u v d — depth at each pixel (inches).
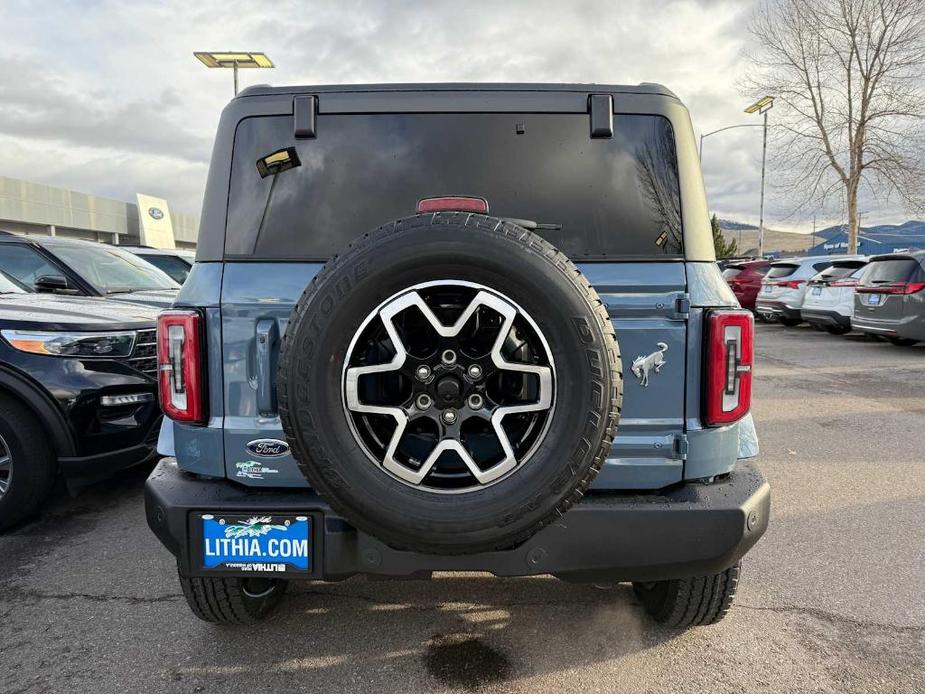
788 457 207.5
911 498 169.5
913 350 449.4
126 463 153.9
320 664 97.0
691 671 95.3
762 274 723.4
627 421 84.0
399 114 89.3
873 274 450.0
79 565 130.5
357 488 73.0
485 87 89.6
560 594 118.6
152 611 112.3
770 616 110.8
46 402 142.4
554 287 72.0
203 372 84.8
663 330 83.6
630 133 89.1
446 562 80.3
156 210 1692.9
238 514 81.6
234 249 87.6
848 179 1014.4
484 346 78.5
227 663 97.3
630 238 87.4
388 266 71.9
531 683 92.6
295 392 72.7
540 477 72.8
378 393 79.5
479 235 72.5
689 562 81.3
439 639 103.8
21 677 93.4
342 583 122.9
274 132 89.6
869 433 237.5
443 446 74.5
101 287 244.7
